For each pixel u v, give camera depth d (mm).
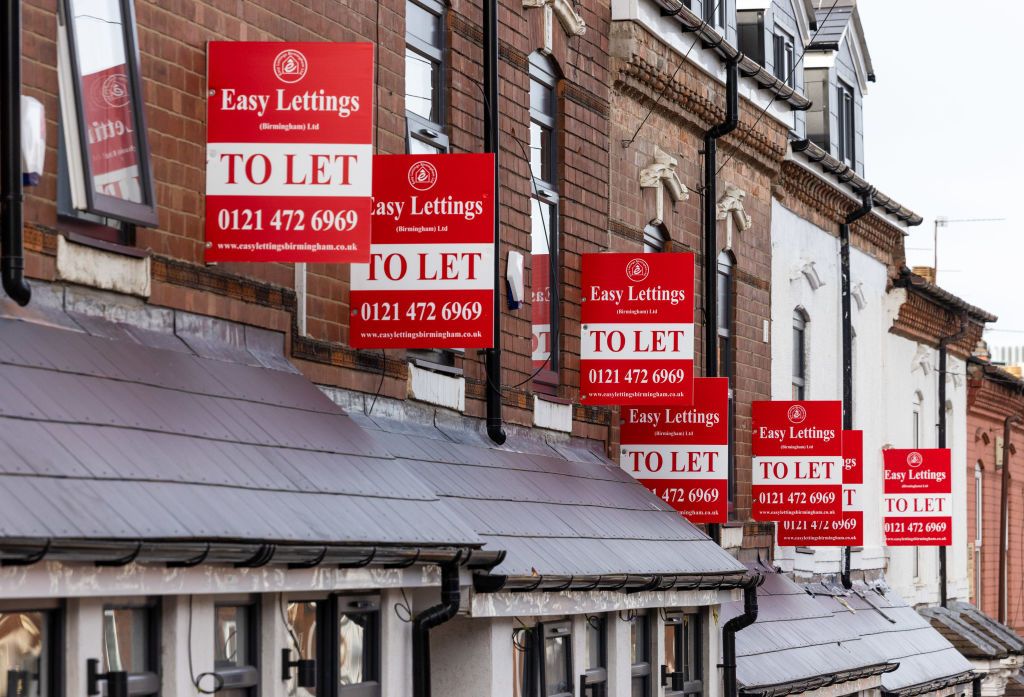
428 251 21281
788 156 40594
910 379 54688
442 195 21312
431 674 21078
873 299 49812
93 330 16297
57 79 16031
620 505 27625
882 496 50000
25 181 15148
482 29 25891
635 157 32250
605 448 30688
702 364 35000
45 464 13266
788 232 41844
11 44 14836
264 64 18141
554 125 29125
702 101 34594
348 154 18125
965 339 61344
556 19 28625
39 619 13656
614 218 31234
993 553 68125
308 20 20562
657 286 28938
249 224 18109
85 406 14695
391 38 22578
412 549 17672
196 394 16781
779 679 31734
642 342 28906
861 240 48562
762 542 38344
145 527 13477
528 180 27203
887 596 48312
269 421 17641
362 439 19250
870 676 37750
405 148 23000
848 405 45969
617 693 25750
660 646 27953
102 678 14039
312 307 20500
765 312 39312
